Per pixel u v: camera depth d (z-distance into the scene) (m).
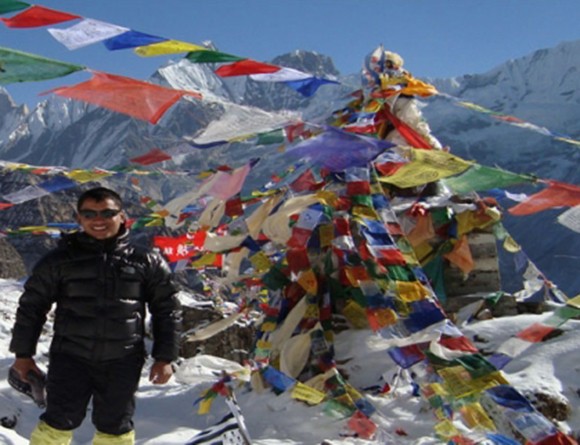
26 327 3.20
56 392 3.15
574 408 4.40
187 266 6.18
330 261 5.73
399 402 4.78
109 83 2.75
